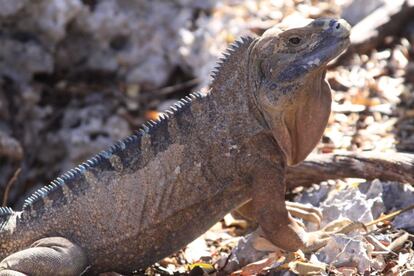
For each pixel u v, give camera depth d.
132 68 16.09
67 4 15.41
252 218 9.27
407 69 14.08
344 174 10.11
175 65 16.05
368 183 9.92
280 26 8.00
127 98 15.78
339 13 16.05
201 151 8.34
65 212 8.47
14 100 15.16
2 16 15.18
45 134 15.19
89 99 15.70
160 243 8.59
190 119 8.38
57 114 15.41
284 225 8.54
